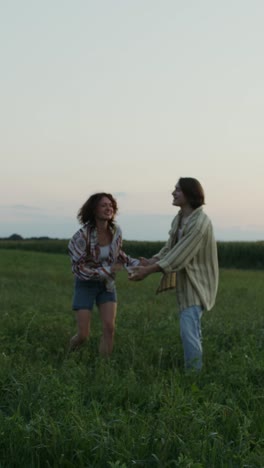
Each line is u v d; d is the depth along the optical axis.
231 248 45.28
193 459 5.16
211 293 8.86
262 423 6.11
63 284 23.16
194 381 7.55
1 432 5.54
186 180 8.84
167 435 5.44
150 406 6.37
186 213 8.92
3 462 5.23
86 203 9.29
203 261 8.84
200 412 5.98
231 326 11.27
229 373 7.62
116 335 10.59
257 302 17.64
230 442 5.51
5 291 19.06
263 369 7.89
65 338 10.49
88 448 5.38
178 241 8.87
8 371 7.52
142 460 5.16
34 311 12.98
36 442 5.47
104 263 9.39
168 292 20.11
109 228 9.44
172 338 10.09
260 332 10.74
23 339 10.24
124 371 7.89
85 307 9.39
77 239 9.31
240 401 6.85
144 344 9.83
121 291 20.50
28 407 6.23
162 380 7.18
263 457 5.18
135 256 52.72
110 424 5.77
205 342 9.98
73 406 6.10
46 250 67.19
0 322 11.82
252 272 34.69
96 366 8.07
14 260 37.22
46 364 8.60
